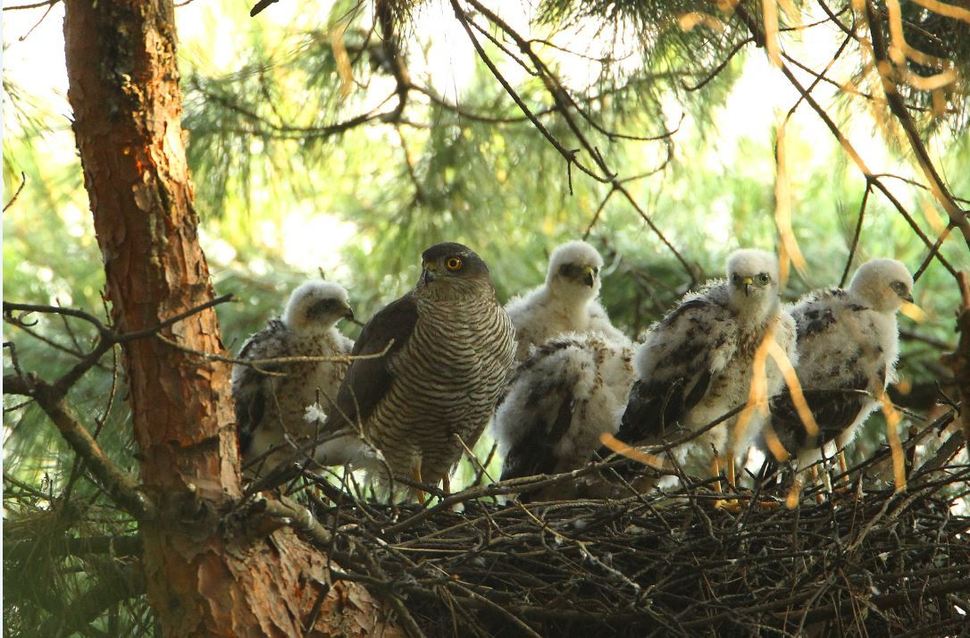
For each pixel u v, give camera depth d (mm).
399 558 8984
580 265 13938
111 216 7820
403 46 10570
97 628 9273
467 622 8852
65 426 7371
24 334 14125
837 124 10938
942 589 8750
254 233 16016
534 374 12445
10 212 16094
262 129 13664
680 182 15734
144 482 7867
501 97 14219
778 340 11859
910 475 9938
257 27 13898
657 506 10031
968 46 10016
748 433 12281
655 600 9289
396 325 12328
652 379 11883
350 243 15992
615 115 12609
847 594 8969
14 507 8969
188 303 7902
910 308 7602
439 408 12336
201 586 7770
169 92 7883
